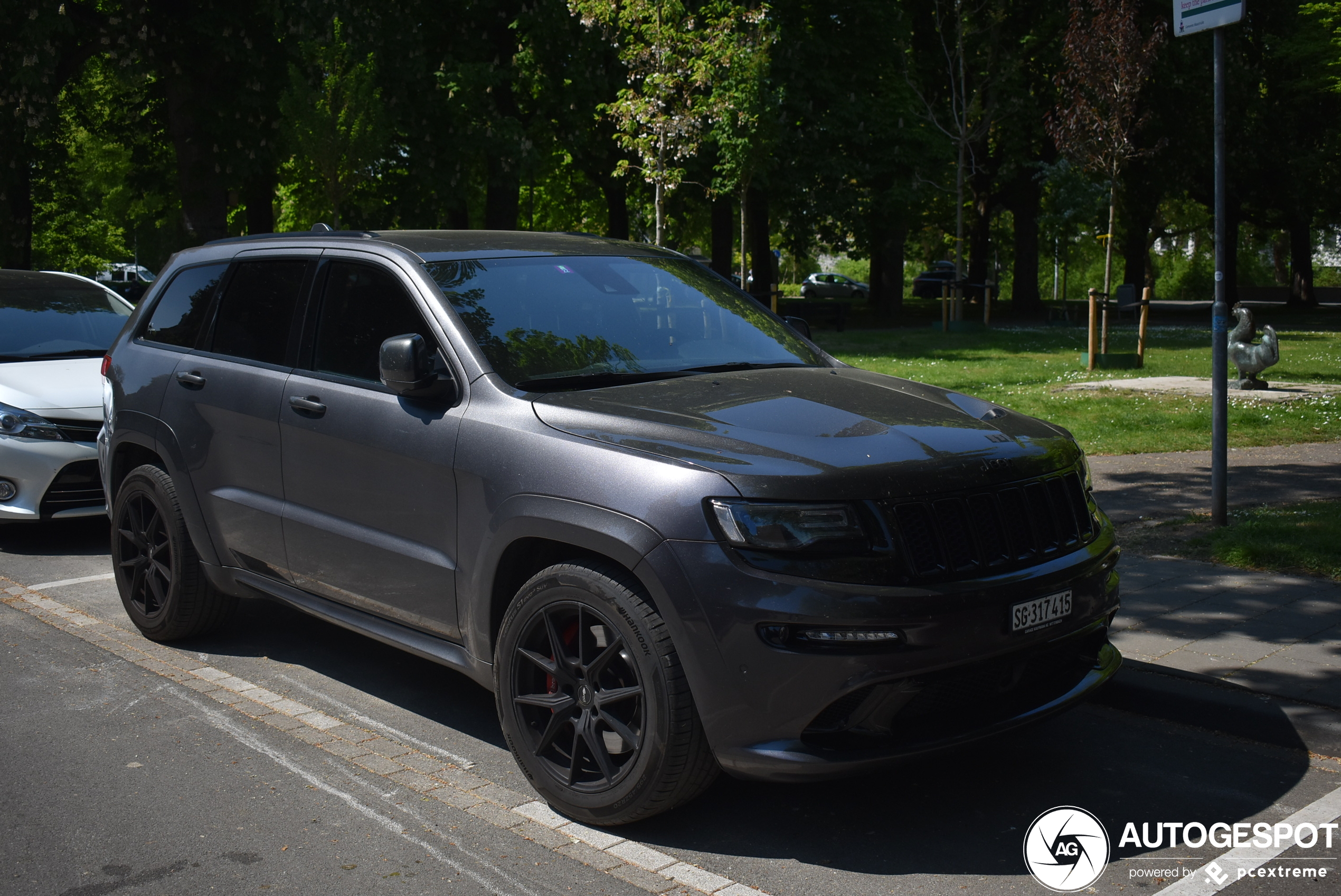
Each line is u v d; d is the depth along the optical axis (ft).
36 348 28.14
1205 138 110.32
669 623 10.89
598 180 103.91
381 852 11.34
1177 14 23.15
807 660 10.36
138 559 18.34
